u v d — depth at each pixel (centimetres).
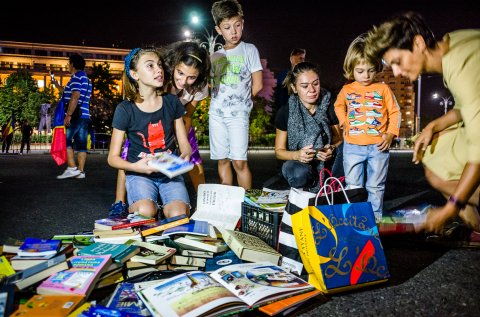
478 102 207
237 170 433
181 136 336
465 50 214
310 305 202
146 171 285
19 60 6444
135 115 314
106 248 238
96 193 572
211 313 177
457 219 341
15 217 404
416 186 638
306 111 359
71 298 189
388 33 222
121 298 198
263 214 267
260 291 194
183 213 295
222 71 425
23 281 198
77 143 762
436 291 216
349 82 385
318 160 362
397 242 303
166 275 230
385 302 204
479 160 204
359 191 246
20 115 3603
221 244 247
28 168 1012
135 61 305
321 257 209
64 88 749
